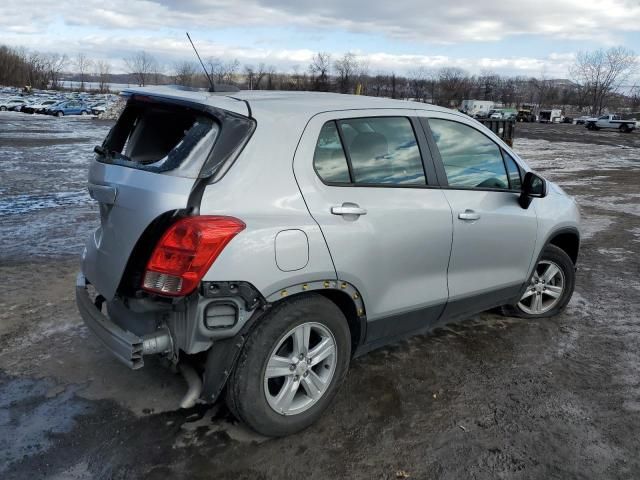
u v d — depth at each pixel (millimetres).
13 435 3035
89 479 2719
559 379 3893
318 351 3107
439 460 2955
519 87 129500
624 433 3262
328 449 3012
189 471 2801
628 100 109625
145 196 2746
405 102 3773
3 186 12031
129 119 3350
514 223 4211
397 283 3449
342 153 3229
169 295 2662
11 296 5074
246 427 3170
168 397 3453
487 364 4078
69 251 6715
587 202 12195
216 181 2748
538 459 2992
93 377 3666
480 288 4074
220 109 2883
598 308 5383
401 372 3906
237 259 2684
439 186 3699
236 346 2811
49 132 31469
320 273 2971
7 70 125312
